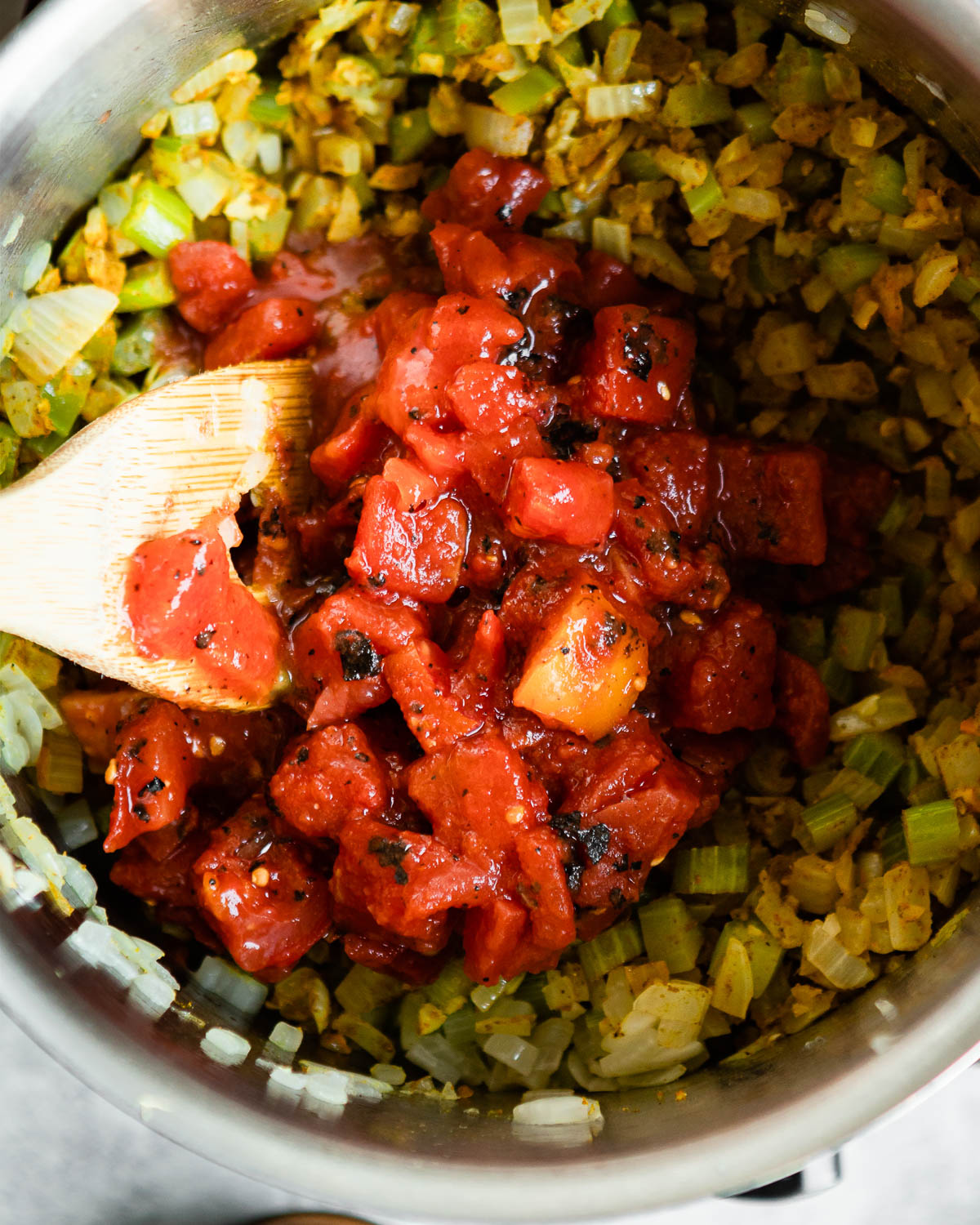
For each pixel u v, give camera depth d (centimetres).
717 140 37
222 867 37
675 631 37
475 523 37
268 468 37
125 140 37
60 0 33
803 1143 32
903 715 37
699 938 37
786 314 38
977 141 34
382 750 37
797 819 37
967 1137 40
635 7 37
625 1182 32
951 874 35
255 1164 33
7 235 35
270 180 39
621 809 36
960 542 37
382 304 38
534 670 35
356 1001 37
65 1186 41
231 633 36
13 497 34
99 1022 34
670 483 37
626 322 37
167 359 39
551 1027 37
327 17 36
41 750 37
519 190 38
